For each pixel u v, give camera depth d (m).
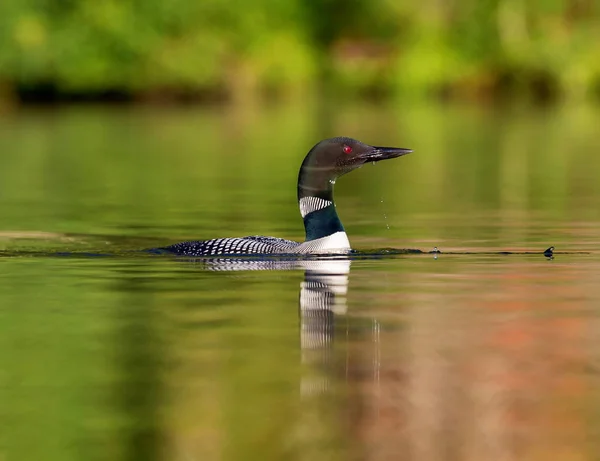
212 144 33.53
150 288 10.72
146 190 21.64
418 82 64.88
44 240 14.70
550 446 6.55
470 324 9.20
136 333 8.93
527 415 7.01
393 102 58.78
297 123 42.06
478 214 17.55
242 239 12.75
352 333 8.91
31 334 8.93
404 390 7.49
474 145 32.53
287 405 7.20
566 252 13.24
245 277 11.24
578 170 25.14
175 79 58.88
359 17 70.62
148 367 7.98
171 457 6.41
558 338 8.74
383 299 10.19
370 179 24.14
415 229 15.70
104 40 57.75
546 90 63.03
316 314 9.56
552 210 17.97
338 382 7.66
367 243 14.08
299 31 66.69
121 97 60.22
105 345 8.59
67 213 18.00
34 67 55.12
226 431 6.78
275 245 12.58
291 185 22.36
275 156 29.56
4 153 30.45
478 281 11.10
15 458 6.41
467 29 65.62
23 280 11.22
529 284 10.94
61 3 57.62
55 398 7.38
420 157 29.20
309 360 8.15
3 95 56.19
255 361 8.12
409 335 8.85
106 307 9.89
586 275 11.45
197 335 8.86
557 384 7.60
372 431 6.80
